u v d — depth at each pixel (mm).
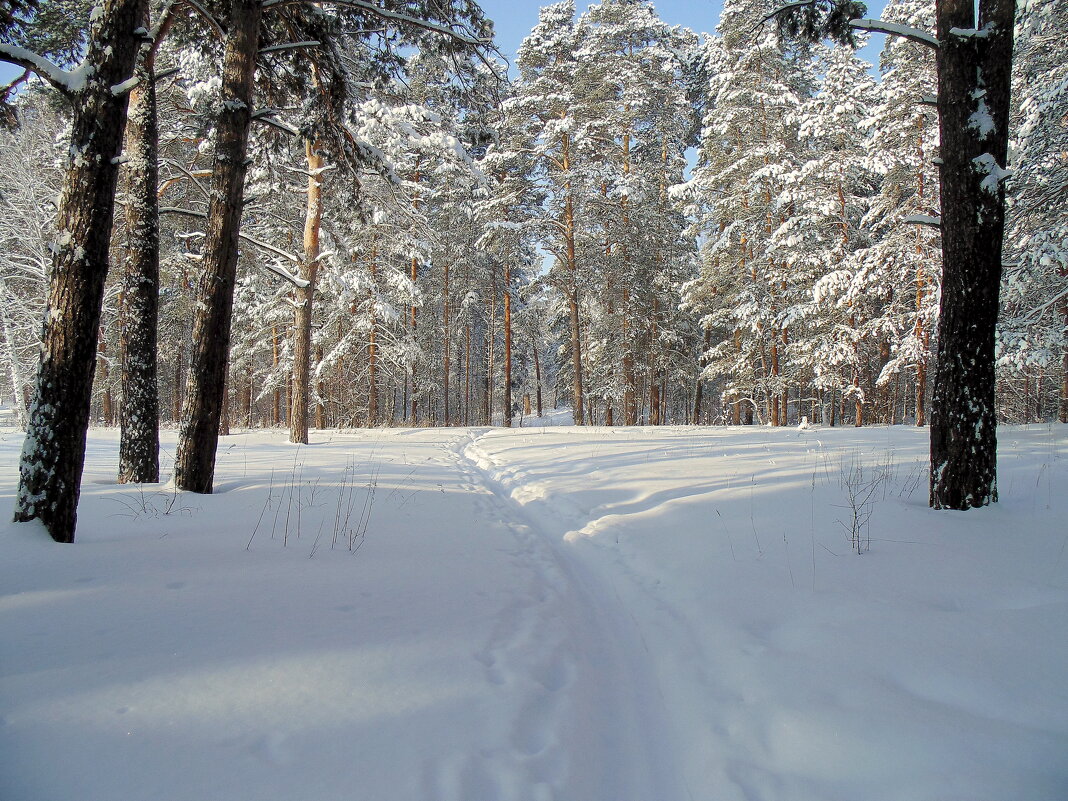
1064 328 11695
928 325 18359
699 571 4539
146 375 7656
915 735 2354
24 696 2342
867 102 21109
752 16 20703
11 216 20062
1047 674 2697
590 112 22969
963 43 5441
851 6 6297
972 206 5434
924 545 4574
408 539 5434
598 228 24734
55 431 4391
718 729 2650
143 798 1839
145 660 2734
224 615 3324
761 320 21781
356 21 8883
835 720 2510
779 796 2152
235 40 6918
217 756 2082
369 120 15367
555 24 24000
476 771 2164
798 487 7000
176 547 4543
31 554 3977
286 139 10781
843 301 18703
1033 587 3668
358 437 18734
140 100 7562
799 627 3430
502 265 28250
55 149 18219
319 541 5074
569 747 2463
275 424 31109
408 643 3186
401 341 24234
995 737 2295
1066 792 1976
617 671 3334
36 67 4301
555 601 4203
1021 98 13203
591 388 32250
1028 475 6934
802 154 22234
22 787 1835
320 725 2340
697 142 30844
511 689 2816
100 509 5629
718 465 9406
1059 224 10945
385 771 2096
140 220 7594
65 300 4410
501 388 45219
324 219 17359
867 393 27234
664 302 28766
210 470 6984
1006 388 24047
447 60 9352
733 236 22891
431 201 27516
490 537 5891
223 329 6992
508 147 23672
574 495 7801
